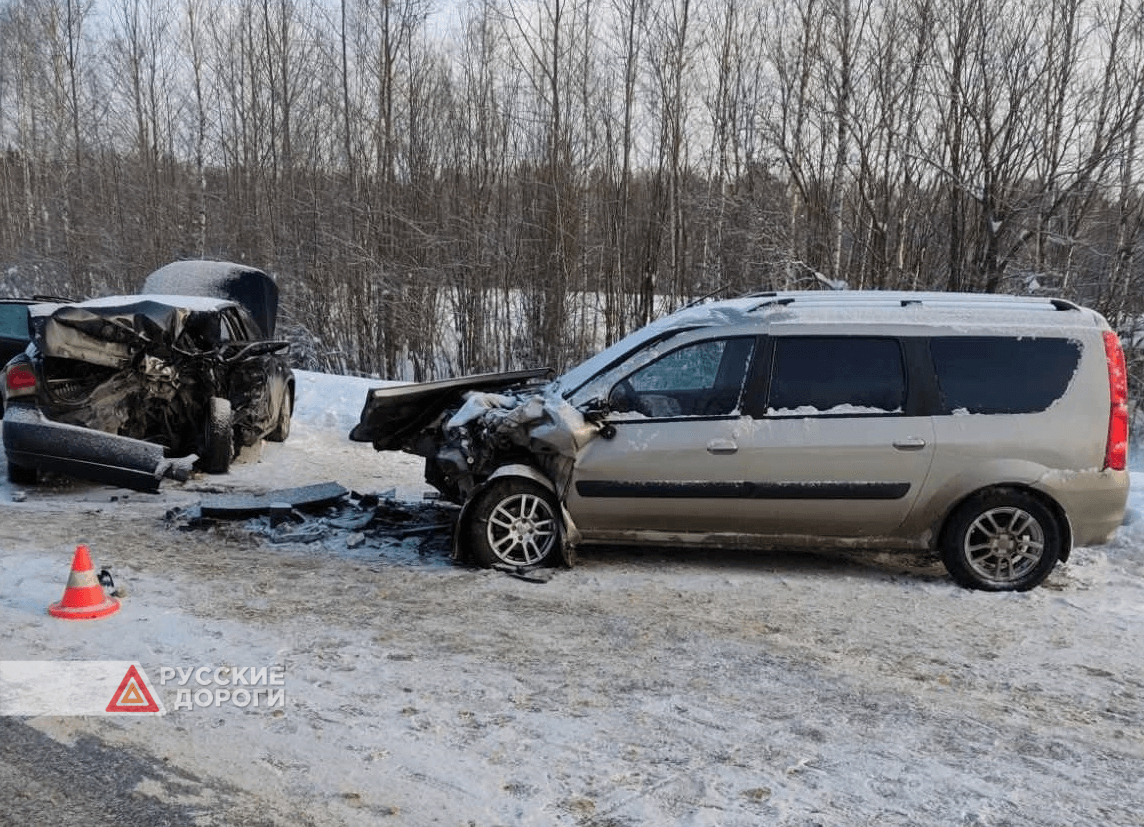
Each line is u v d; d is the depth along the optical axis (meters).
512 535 6.23
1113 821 3.35
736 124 23.56
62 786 3.36
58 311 8.09
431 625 5.14
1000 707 4.31
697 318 6.37
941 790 3.52
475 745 3.74
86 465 7.83
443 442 6.75
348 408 13.26
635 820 3.23
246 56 29.44
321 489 7.78
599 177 23.61
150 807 3.23
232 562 6.25
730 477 6.04
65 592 5.04
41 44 34.69
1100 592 6.11
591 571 6.24
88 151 33.59
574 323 23.20
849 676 4.62
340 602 5.48
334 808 3.26
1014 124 17.86
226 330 9.95
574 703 4.17
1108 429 6.01
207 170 31.41
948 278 19.67
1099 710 4.32
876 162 20.78
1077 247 19.14
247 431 10.06
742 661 4.76
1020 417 6.00
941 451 5.98
